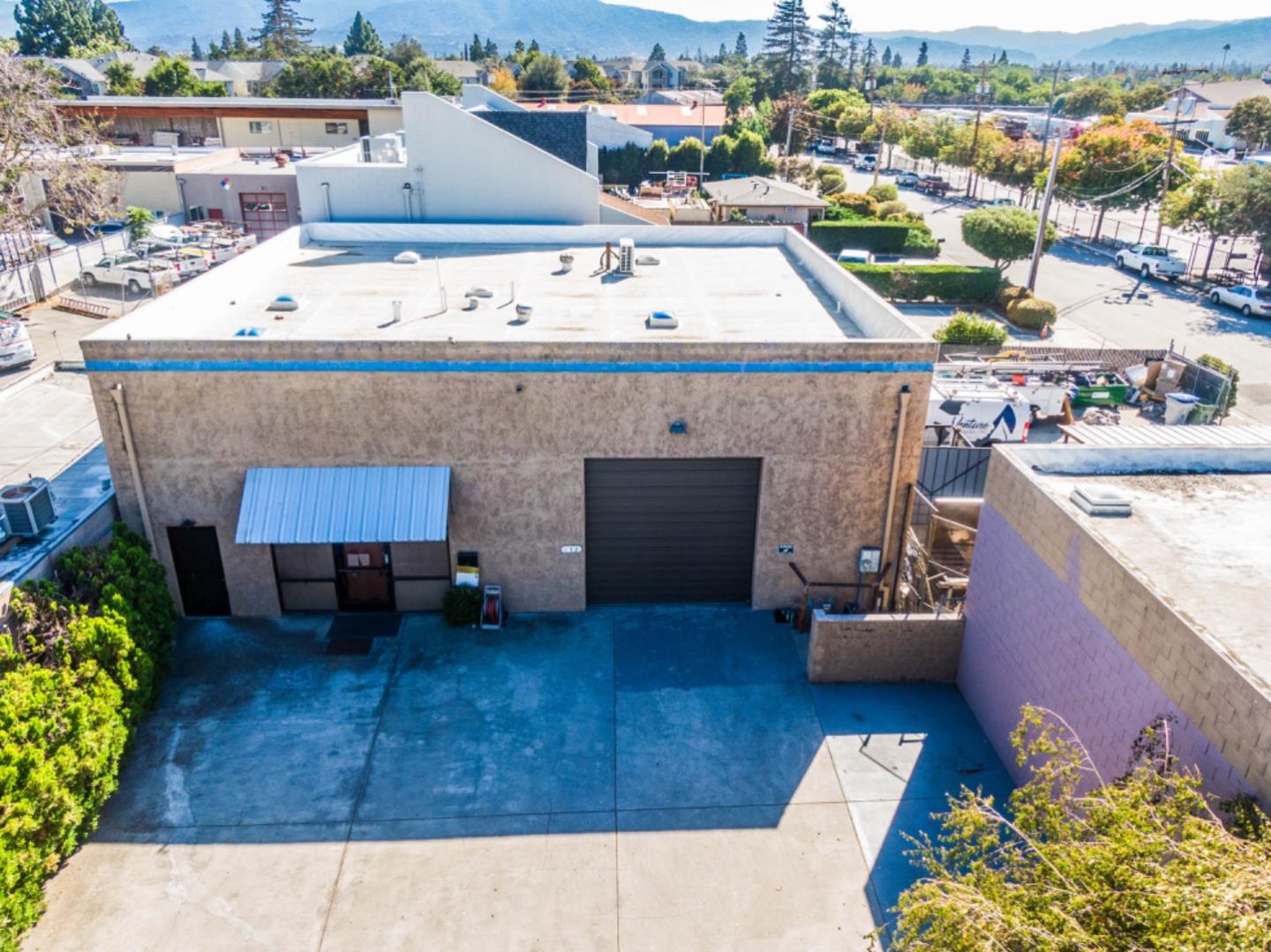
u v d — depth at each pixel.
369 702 15.71
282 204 50.03
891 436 16.98
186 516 17.00
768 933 11.58
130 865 12.45
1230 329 39.28
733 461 17.36
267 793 13.74
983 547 15.33
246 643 17.22
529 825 13.22
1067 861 8.24
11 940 10.52
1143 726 10.80
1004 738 14.49
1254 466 14.82
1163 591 10.91
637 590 18.50
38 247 39.56
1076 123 117.25
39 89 37.31
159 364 15.73
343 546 17.59
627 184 72.88
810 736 15.05
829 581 18.25
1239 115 95.12
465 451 16.75
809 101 118.19
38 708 11.78
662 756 14.58
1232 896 6.71
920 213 70.50
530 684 16.22
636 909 11.90
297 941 11.39
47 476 17.95
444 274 22.83
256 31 188.00
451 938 11.48
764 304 20.72
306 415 16.28
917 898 9.10
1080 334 38.22
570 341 16.05
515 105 40.31
